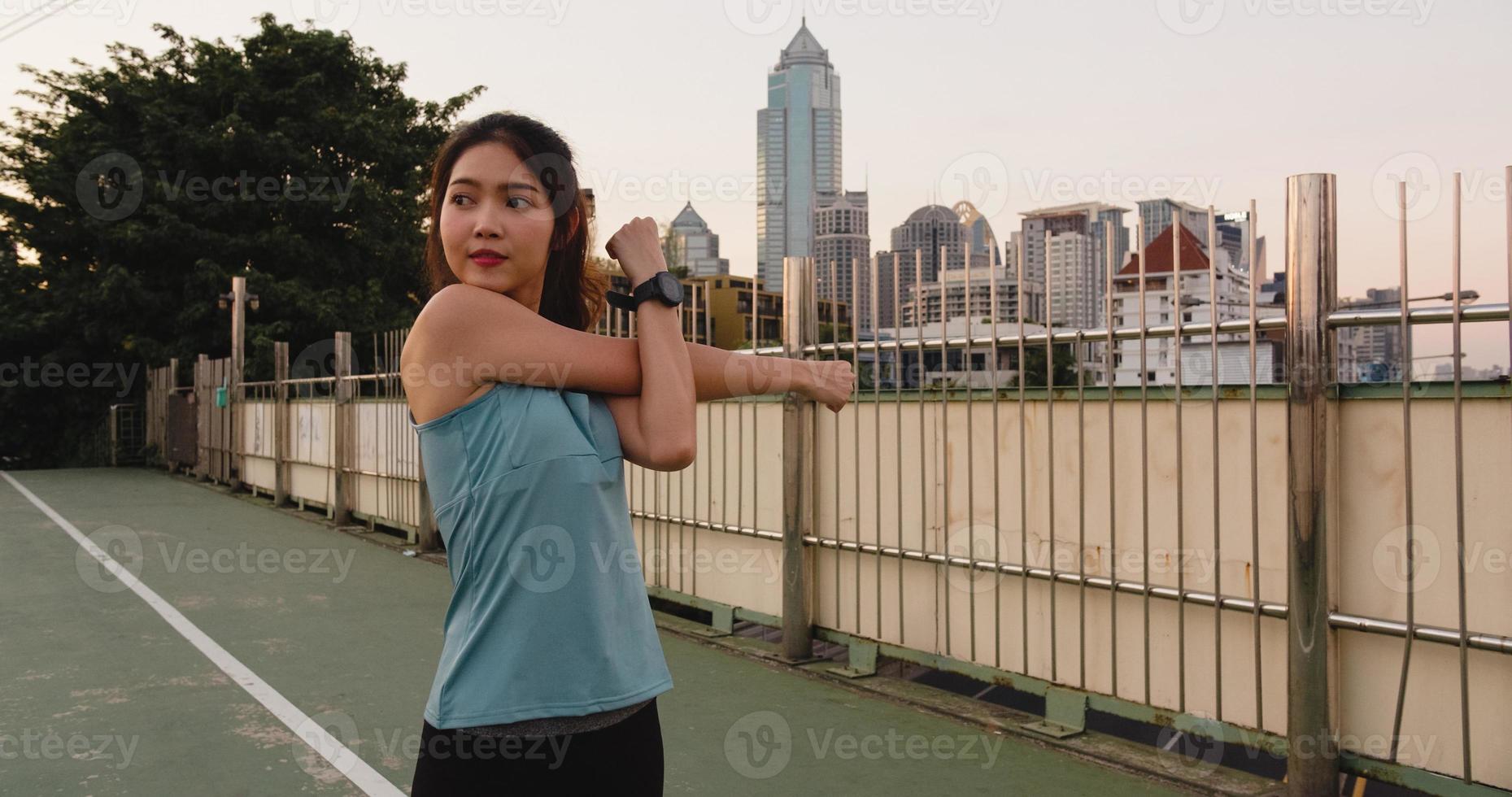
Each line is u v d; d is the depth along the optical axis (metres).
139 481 16.34
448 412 1.19
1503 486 2.65
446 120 24.45
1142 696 3.50
